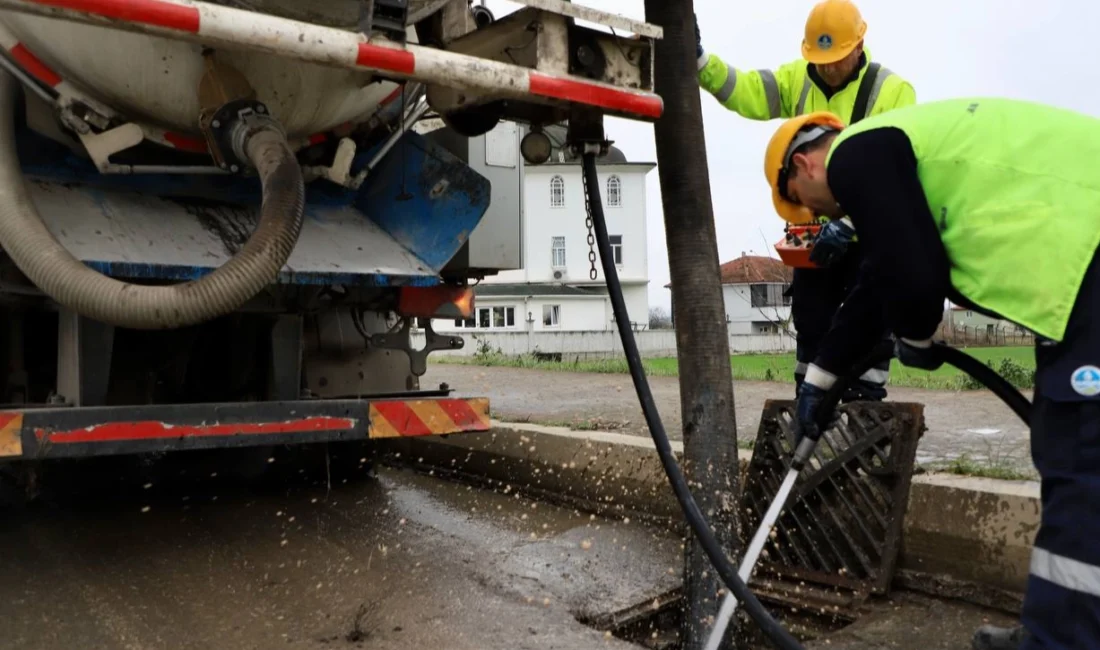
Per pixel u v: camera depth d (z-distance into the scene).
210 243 3.96
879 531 3.61
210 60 3.61
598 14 3.14
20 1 2.34
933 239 2.11
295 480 5.49
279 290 4.42
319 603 3.52
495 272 5.06
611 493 4.93
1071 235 1.96
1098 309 1.91
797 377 4.54
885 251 2.11
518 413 6.99
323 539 4.43
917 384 8.49
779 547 3.89
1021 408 2.30
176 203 4.10
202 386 4.62
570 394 8.64
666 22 3.53
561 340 33.62
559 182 47.78
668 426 6.02
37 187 3.77
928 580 3.51
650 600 3.65
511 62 3.28
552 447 5.34
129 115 3.84
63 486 5.02
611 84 3.24
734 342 28.09
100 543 4.31
